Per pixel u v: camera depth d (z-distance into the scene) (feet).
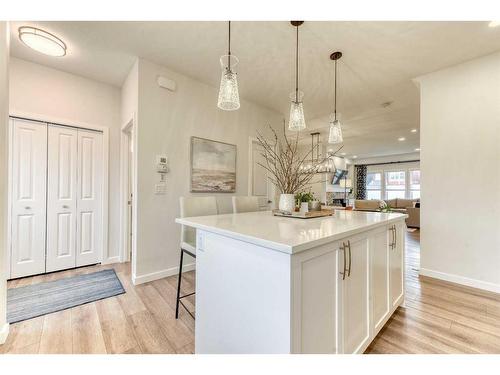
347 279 4.34
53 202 9.84
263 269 3.51
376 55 8.49
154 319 6.42
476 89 8.61
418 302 7.45
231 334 4.11
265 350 3.46
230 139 11.95
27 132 9.25
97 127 10.87
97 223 10.98
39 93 9.44
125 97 10.69
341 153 30.40
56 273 9.75
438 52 8.25
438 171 9.45
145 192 9.00
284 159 7.95
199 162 10.59
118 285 8.62
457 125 9.00
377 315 5.47
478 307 7.13
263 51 8.32
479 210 8.52
